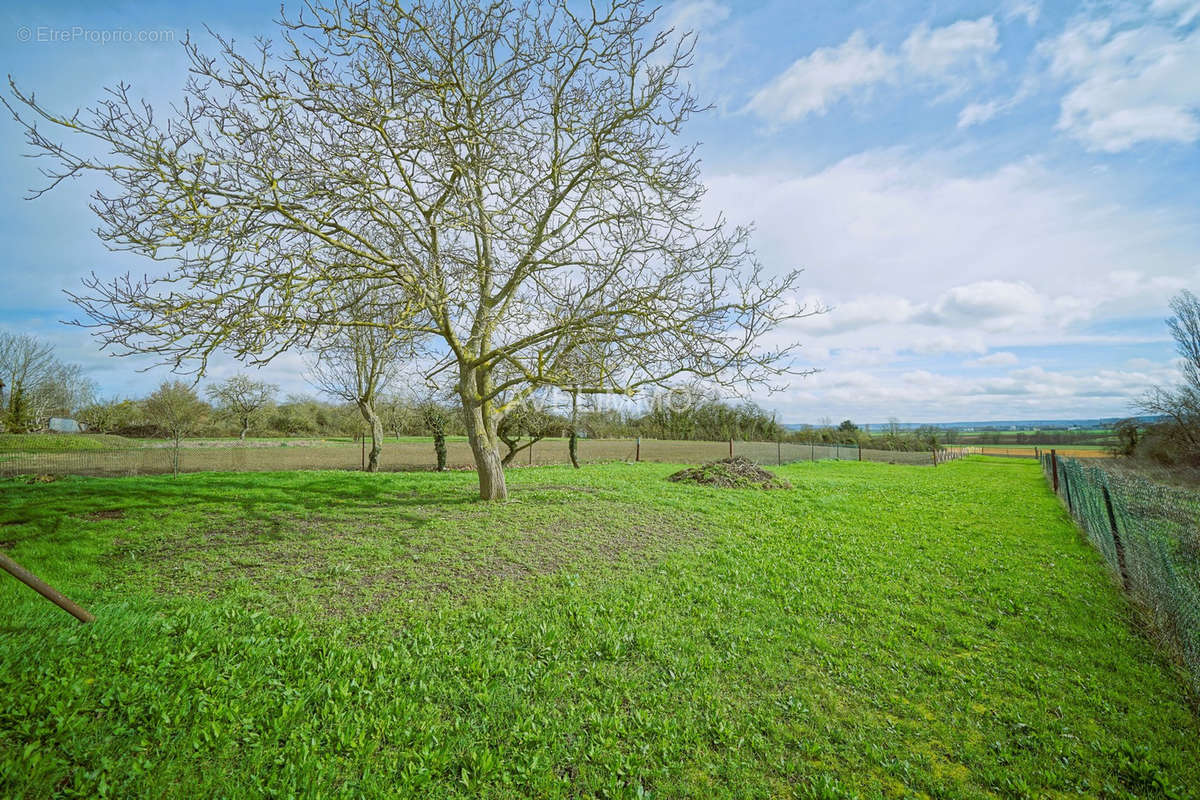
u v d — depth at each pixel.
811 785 3.53
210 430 44.81
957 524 12.05
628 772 3.55
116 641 4.46
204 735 3.50
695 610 6.19
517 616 5.66
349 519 9.41
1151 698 4.70
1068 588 7.59
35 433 35.88
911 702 4.58
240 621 5.15
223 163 7.98
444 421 21.16
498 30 9.62
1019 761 3.81
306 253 8.65
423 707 4.04
